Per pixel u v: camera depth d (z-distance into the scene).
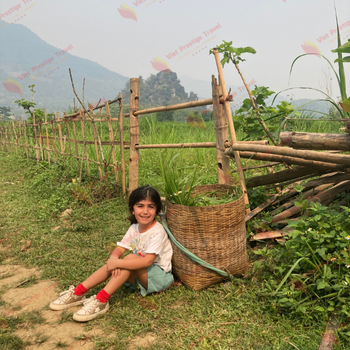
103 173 6.15
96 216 4.70
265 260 2.82
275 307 2.25
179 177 3.14
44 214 4.80
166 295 2.65
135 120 4.68
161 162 3.27
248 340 2.01
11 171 8.53
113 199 5.21
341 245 2.31
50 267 3.31
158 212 2.75
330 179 3.42
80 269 3.21
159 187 3.15
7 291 2.93
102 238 3.91
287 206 3.52
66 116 6.91
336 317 2.08
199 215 2.57
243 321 2.23
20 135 10.23
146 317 2.36
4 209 5.30
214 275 2.69
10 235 4.26
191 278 2.69
